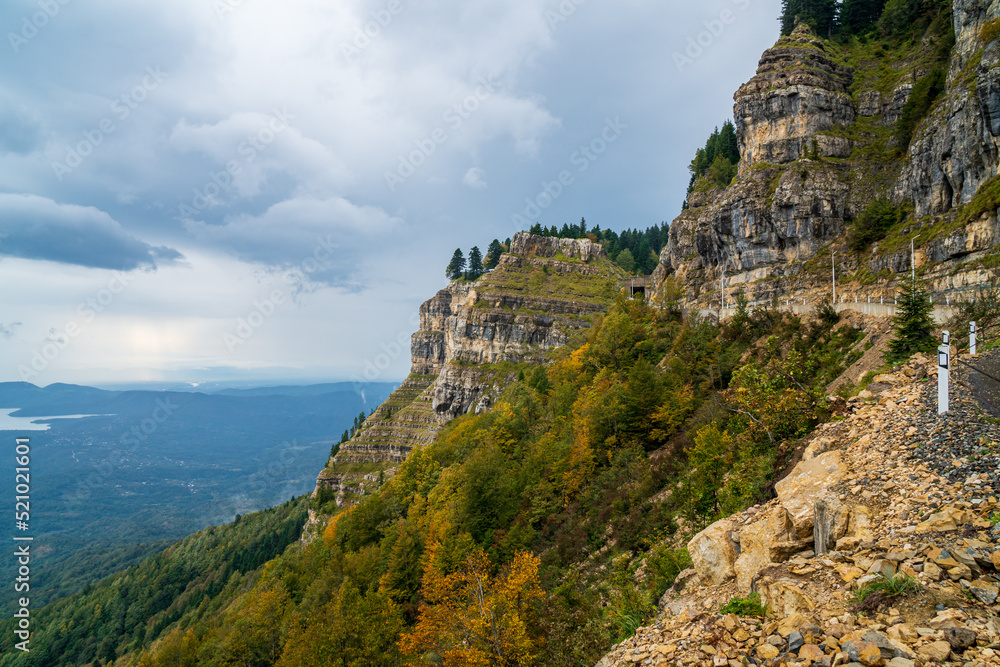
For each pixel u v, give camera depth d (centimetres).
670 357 6362
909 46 7919
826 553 1028
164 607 12675
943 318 3097
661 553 2131
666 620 1150
